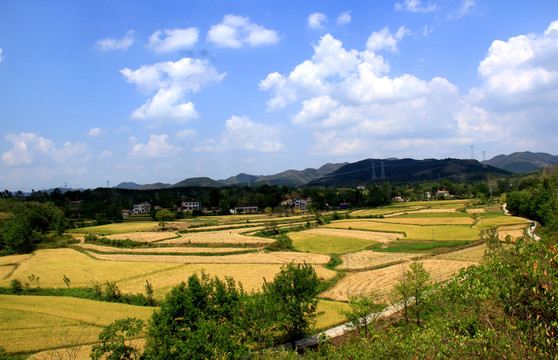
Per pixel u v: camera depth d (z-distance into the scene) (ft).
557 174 409.90
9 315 138.72
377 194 643.86
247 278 190.70
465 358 35.68
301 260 236.22
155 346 87.92
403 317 118.62
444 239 276.21
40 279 204.03
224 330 85.81
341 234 348.18
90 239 335.47
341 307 142.10
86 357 104.22
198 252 270.67
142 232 390.83
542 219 285.84
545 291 34.09
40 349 109.81
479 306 41.14
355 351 64.80
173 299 96.07
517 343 33.40
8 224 307.37
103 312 142.82
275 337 118.21
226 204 640.58
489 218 370.94
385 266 208.33
